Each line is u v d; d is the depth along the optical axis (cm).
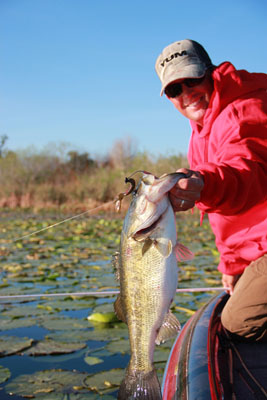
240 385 228
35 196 1962
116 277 211
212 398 191
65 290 566
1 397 293
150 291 195
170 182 181
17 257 819
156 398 194
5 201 1969
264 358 269
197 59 288
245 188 196
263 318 280
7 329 417
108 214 1716
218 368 234
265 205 268
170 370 237
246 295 280
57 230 1252
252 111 232
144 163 1781
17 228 1259
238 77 256
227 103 257
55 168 2248
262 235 277
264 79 268
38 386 308
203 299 521
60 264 730
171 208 187
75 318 458
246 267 297
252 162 206
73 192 1933
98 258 807
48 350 372
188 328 288
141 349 201
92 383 312
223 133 240
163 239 187
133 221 193
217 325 305
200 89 292
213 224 311
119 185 1755
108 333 414
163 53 296
